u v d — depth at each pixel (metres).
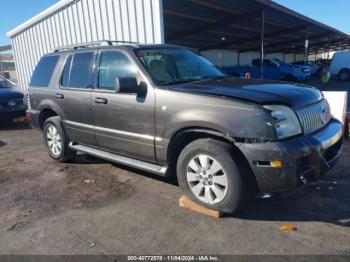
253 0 13.10
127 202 3.84
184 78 4.11
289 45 34.53
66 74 5.06
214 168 3.27
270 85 3.63
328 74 22.58
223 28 20.59
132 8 8.99
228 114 3.07
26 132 8.52
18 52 15.74
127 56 4.07
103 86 4.37
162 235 3.07
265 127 2.91
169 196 3.96
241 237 2.99
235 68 25.45
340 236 2.94
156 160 3.84
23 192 4.30
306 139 3.07
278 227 3.14
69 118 4.99
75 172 5.02
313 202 3.65
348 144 5.91
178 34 20.19
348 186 4.05
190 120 3.30
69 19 11.37
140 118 3.83
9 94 9.11
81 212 3.63
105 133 4.36
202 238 2.99
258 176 3.00
